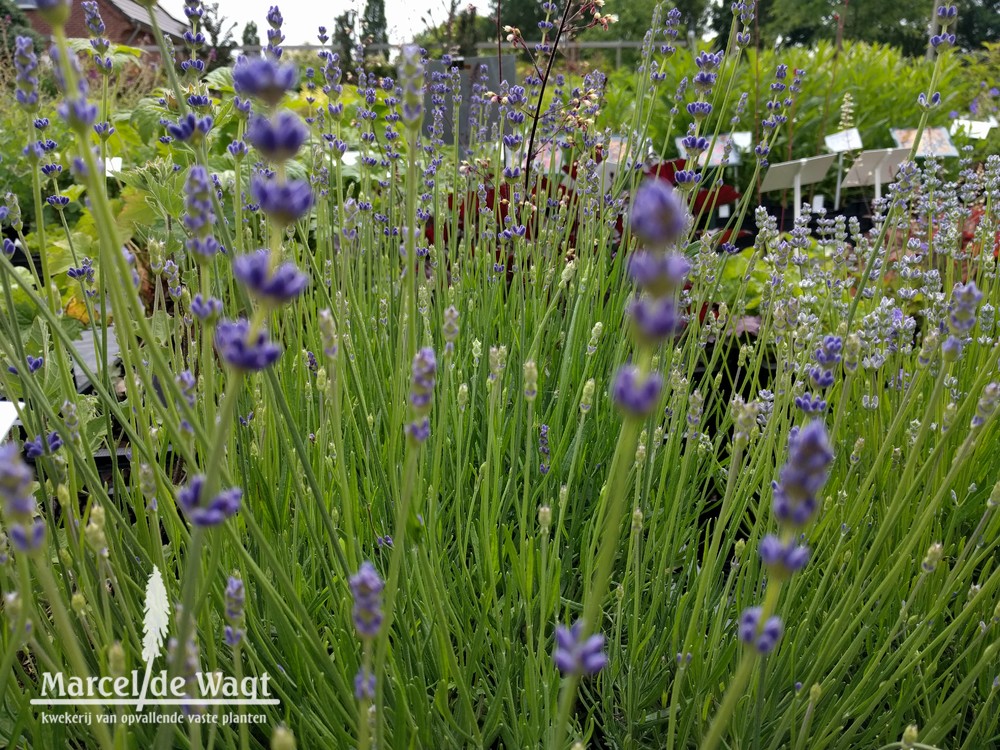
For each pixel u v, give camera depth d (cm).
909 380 251
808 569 188
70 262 403
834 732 158
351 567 153
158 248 180
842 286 284
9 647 96
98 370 181
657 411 215
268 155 75
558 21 338
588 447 248
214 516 85
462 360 237
